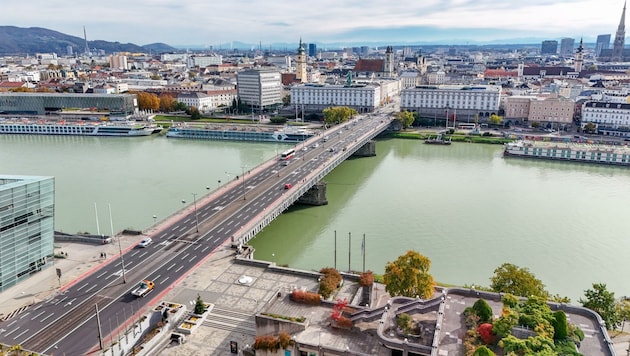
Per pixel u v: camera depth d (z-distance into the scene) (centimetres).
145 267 15225
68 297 13562
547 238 18950
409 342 9419
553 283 15512
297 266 16850
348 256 17488
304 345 10050
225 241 16912
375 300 13725
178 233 17662
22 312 12838
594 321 9725
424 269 12506
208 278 14512
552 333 8819
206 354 11262
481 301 9794
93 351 11181
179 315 12562
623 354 10856
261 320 10862
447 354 8888
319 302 11638
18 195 13900
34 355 10588
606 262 16912
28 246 14500
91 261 15688
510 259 17138
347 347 9850
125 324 12238
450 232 19562
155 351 11381
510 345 8412
